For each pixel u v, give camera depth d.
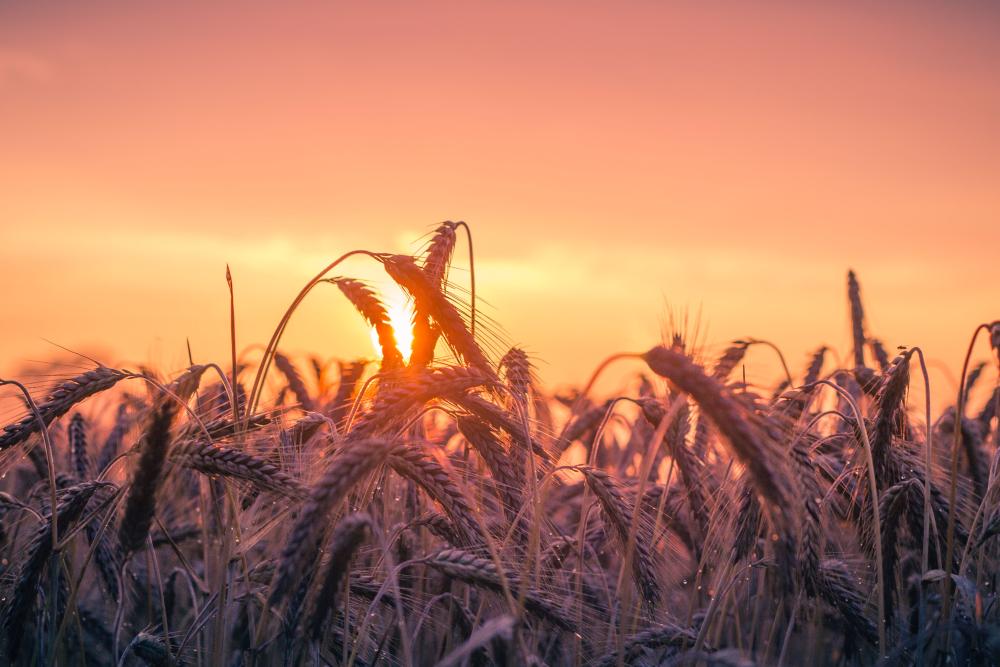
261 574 1.00
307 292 1.01
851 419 1.06
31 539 1.03
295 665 0.98
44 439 0.99
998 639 0.94
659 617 1.05
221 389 1.13
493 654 1.02
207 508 1.09
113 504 0.99
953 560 1.07
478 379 0.98
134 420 1.03
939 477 1.12
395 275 1.02
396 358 1.03
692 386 0.88
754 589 1.16
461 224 1.14
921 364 1.03
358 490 0.99
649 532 1.03
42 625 1.01
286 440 1.04
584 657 1.04
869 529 1.05
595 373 0.91
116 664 1.01
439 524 1.00
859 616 1.03
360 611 1.03
